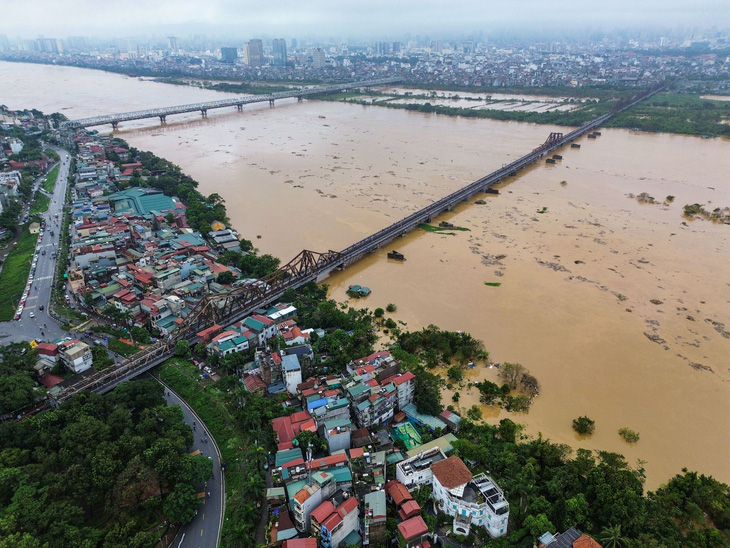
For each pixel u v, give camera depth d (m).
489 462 118.94
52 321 179.25
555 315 193.12
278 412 132.75
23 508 97.25
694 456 127.94
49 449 116.00
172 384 147.00
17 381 134.50
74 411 124.62
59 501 102.56
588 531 101.44
